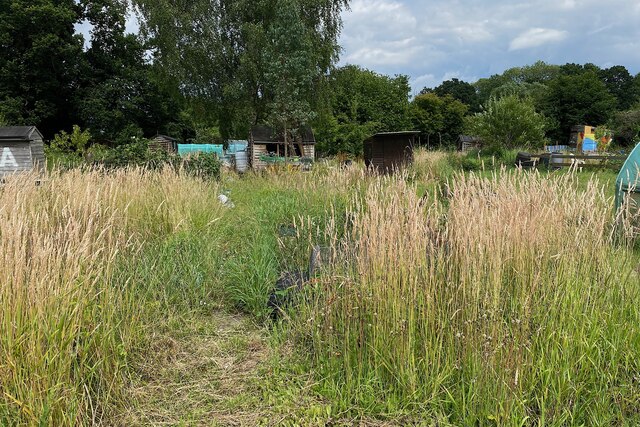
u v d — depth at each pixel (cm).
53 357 267
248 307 460
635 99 6550
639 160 592
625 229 399
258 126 2244
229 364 361
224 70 2511
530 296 318
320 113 2572
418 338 323
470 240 320
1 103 3114
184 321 430
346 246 373
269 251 546
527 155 1734
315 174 1104
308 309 382
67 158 1505
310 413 300
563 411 285
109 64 3675
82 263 321
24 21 3159
